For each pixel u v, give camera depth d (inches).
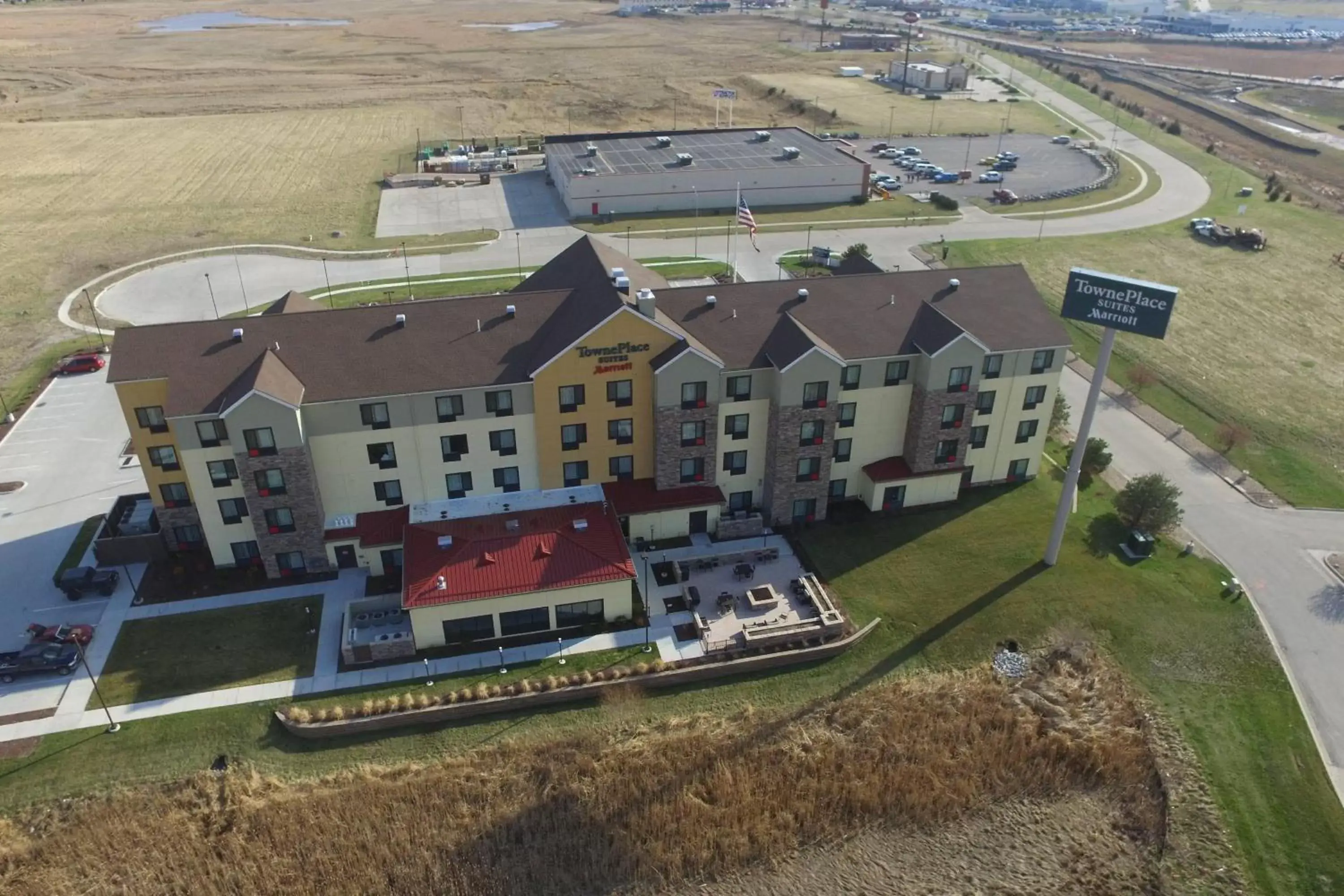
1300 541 2529.5
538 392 2281.0
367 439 2252.7
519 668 2053.4
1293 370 3563.0
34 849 1652.3
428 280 4311.0
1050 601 2267.5
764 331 2409.0
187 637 2123.5
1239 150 7765.8
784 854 1691.7
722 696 2010.3
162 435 2229.3
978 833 1740.9
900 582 2329.0
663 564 2372.0
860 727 1927.9
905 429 2566.4
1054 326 2527.1
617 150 5895.7
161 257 4635.8
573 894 1609.3
